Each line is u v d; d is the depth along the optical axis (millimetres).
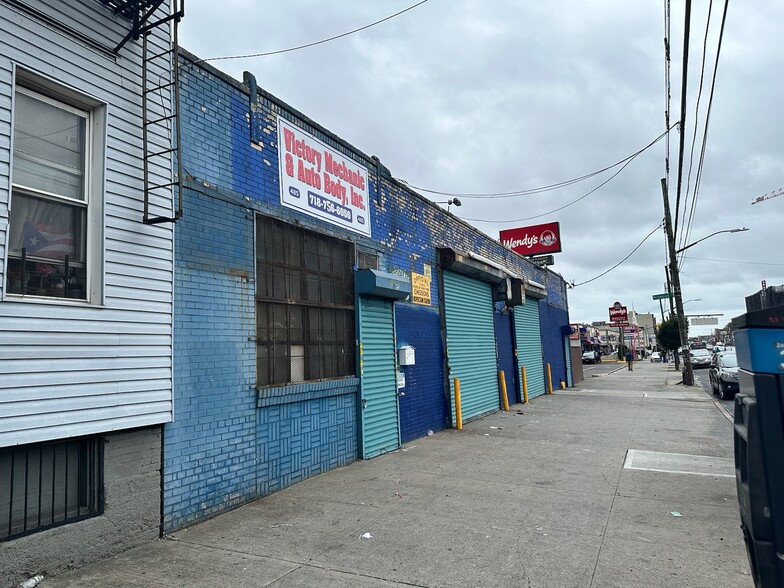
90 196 4992
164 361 5430
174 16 5293
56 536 4398
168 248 5613
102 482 4828
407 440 10469
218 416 6090
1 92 4242
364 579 4332
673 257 25969
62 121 4879
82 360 4633
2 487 4199
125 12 5266
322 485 7199
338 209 8859
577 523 5676
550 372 22125
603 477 7590
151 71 5621
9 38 4320
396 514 5965
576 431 11703
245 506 6289
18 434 4129
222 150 6523
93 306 4754
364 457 8789
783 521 2771
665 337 46094
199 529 5512
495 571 4484
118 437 4992
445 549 4953
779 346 2883
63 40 4738
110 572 4461
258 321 6949
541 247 25625
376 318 9688
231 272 6469
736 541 5160
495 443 10297
